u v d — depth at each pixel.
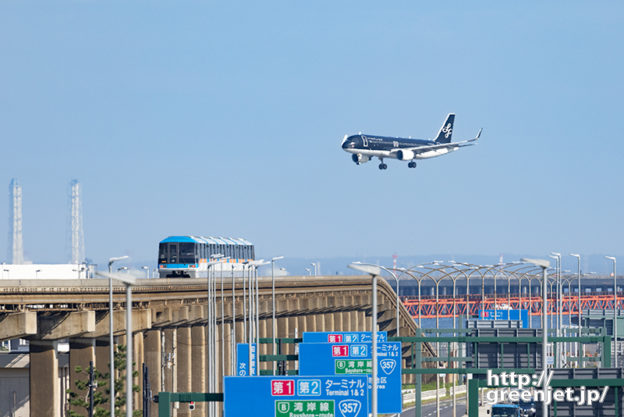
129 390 159.38
